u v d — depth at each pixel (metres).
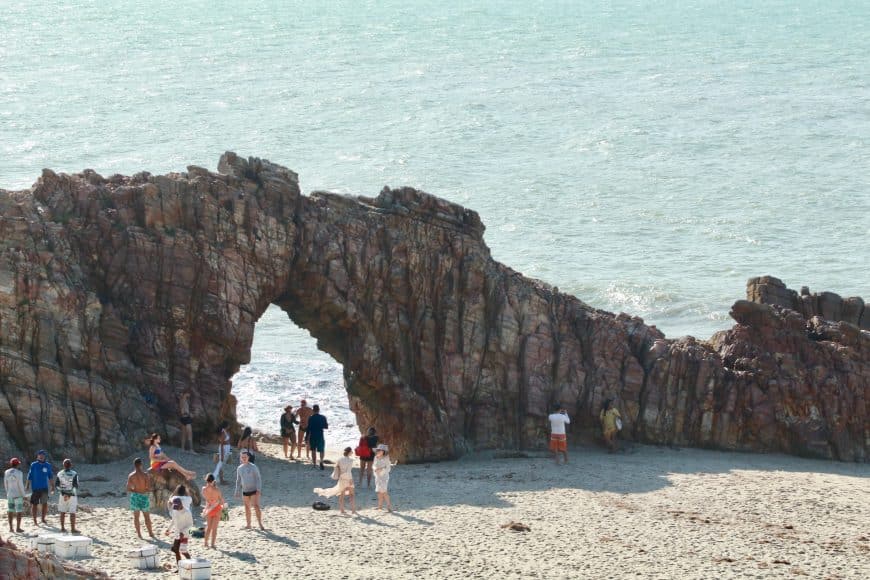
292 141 188.88
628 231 136.88
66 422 55.25
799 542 47.03
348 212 64.62
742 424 65.50
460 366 65.56
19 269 55.91
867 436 64.94
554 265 123.00
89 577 36.59
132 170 167.25
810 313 70.06
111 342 58.00
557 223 140.50
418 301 65.38
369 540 45.16
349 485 49.50
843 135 187.25
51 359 55.75
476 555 43.50
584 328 67.12
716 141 185.25
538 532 47.06
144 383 58.81
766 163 169.88
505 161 174.25
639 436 66.06
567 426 66.06
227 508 47.06
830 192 151.50
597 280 117.19
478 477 57.88
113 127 199.50
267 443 68.69
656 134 191.25
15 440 54.44
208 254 60.50
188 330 59.94
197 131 196.50
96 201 59.97
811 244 130.00
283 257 62.16
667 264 123.31
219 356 60.75
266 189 62.78
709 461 62.56
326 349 66.12
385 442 65.06
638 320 69.00
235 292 60.84
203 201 60.84
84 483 51.78
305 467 59.72
